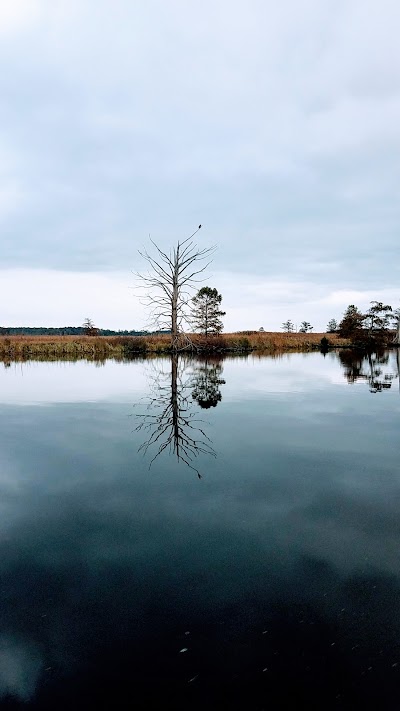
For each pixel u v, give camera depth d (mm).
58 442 7086
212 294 53062
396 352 43875
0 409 10359
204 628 2547
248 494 4715
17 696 2061
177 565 3254
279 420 8766
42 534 3783
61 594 2900
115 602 2807
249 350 49500
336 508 4301
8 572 3168
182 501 4516
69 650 2375
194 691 2090
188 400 11570
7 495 4730
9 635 2494
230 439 7211
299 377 17594
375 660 2273
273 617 2639
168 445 6848
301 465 5730
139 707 1994
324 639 2438
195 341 43031
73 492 4805
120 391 13680
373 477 5254
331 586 2957
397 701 2016
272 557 3359
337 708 1979
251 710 1972
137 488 4926
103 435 7586
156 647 2398
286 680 2150
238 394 12703
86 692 2090
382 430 7809
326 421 8617
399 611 2680
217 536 3719
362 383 15328
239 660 2287
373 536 3699
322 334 82812
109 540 3666
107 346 41000
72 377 18172
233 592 2900
